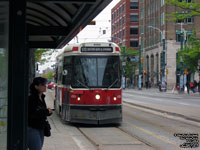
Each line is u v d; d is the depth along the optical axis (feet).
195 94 159.22
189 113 65.21
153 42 252.42
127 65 270.67
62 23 25.34
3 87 14.17
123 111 73.77
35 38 33.17
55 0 15.56
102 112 47.03
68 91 48.03
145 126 49.21
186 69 180.45
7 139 14.66
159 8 235.40
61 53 55.72
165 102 102.58
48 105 86.74
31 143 18.07
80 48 47.98
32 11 23.43
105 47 48.34
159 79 235.61
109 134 41.63
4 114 14.44
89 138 38.42
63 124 50.62
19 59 14.85
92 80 47.50
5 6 14.21
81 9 19.79
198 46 142.72
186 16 110.42
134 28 316.81
